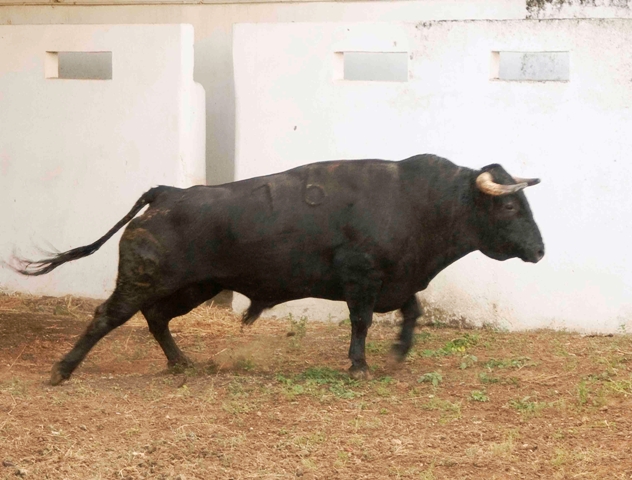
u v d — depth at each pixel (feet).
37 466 19.48
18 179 37.58
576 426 21.39
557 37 29.91
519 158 30.76
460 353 28.17
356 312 24.99
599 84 29.53
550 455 19.77
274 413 22.54
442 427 21.57
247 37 33.65
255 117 33.83
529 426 21.50
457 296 31.76
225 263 24.90
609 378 24.73
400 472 19.03
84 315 34.63
